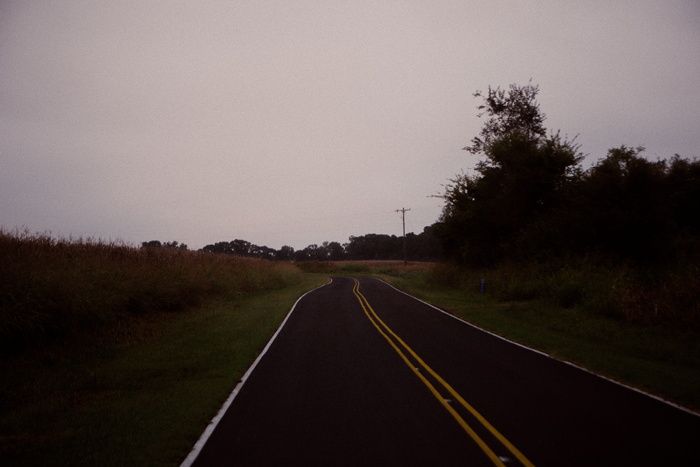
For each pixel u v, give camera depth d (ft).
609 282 56.54
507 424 19.60
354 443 17.57
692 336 39.01
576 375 28.27
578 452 16.65
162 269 61.87
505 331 45.75
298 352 35.76
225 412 21.44
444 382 26.55
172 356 34.78
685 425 19.47
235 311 62.13
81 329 39.70
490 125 128.16
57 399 24.68
